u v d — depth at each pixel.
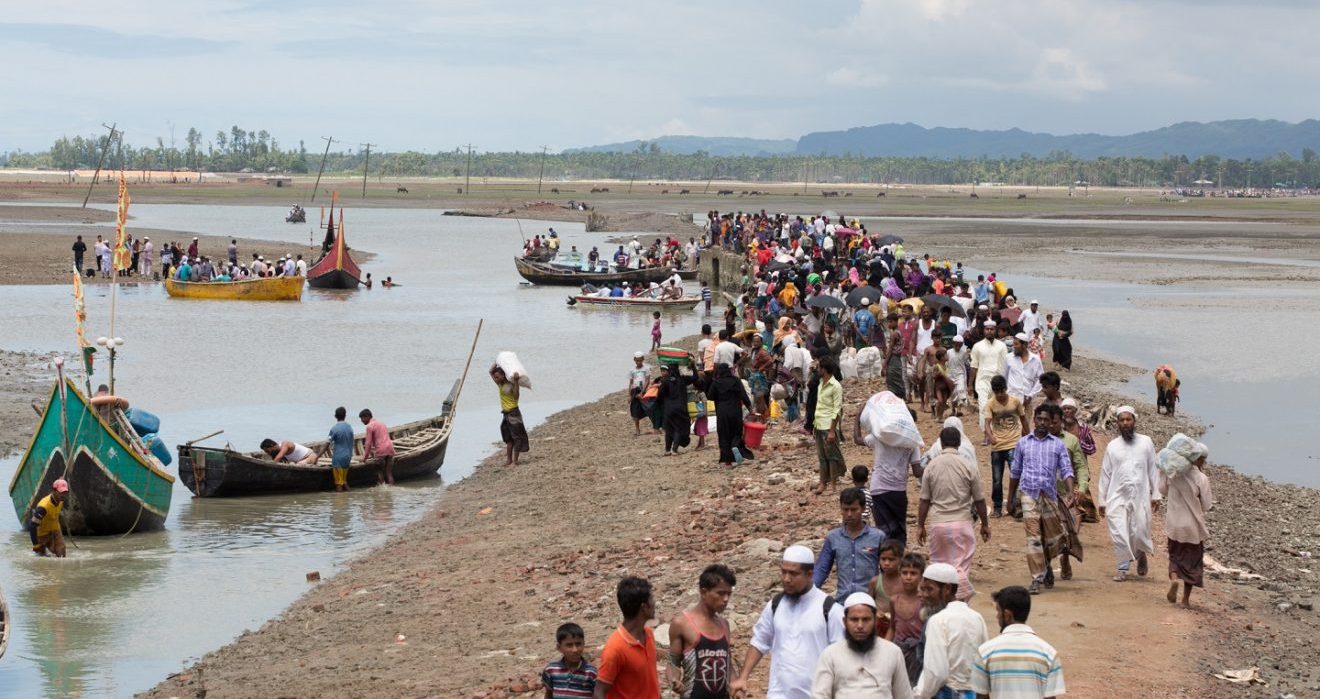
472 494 27.86
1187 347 51.78
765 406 31.17
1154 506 17.83
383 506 27.09
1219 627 15.96
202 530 25.05
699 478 26.08
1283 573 19.83
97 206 181.88
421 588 20.28
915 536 19.48
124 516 24.31
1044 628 15.52
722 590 10.45
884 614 11.55
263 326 57.00
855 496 12.70
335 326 57.59
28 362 44.31
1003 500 22.08
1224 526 23.00
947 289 45.06
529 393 41.28
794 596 10.73
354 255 101.19
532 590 19.36
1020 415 21.55
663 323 61.28
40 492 24.02
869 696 9.69
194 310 62.66
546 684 10.53
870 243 65.81
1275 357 49.25
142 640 18.34
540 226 153.50
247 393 39.91
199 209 185.62
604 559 20.72
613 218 160.12
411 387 41.66
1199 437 34.53
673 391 29.20
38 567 22.28
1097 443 28.67
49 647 18.00
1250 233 143.38
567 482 27.67
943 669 10.55
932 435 27.14
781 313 41.94
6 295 66.06
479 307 67.12
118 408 25.52
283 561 22.72
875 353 34.94
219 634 18.62
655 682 10.34
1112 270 90.81
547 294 74.81
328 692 15.26
